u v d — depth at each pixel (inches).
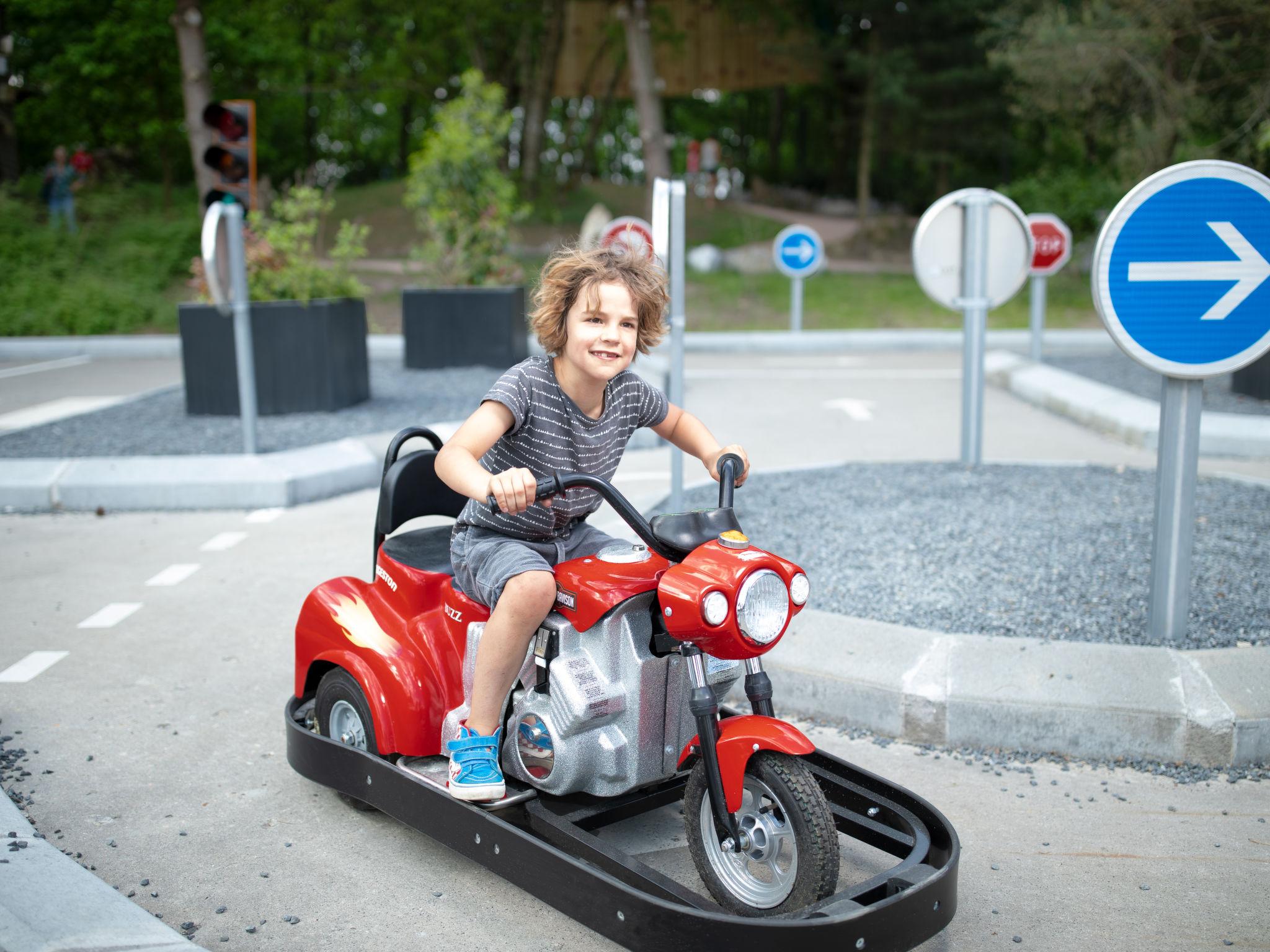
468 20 1071.6
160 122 1006.4
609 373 111.3
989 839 132.2
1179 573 169.5
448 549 140.6
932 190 1227.2
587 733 112.9
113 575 239.9
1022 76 738.8
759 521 250.4
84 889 113.5
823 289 874.8
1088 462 318.0
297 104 1274.6
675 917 97.7
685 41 1174.3
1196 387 165.9
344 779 132.5
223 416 398.6
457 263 550.3
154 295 792.9
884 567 212.4
